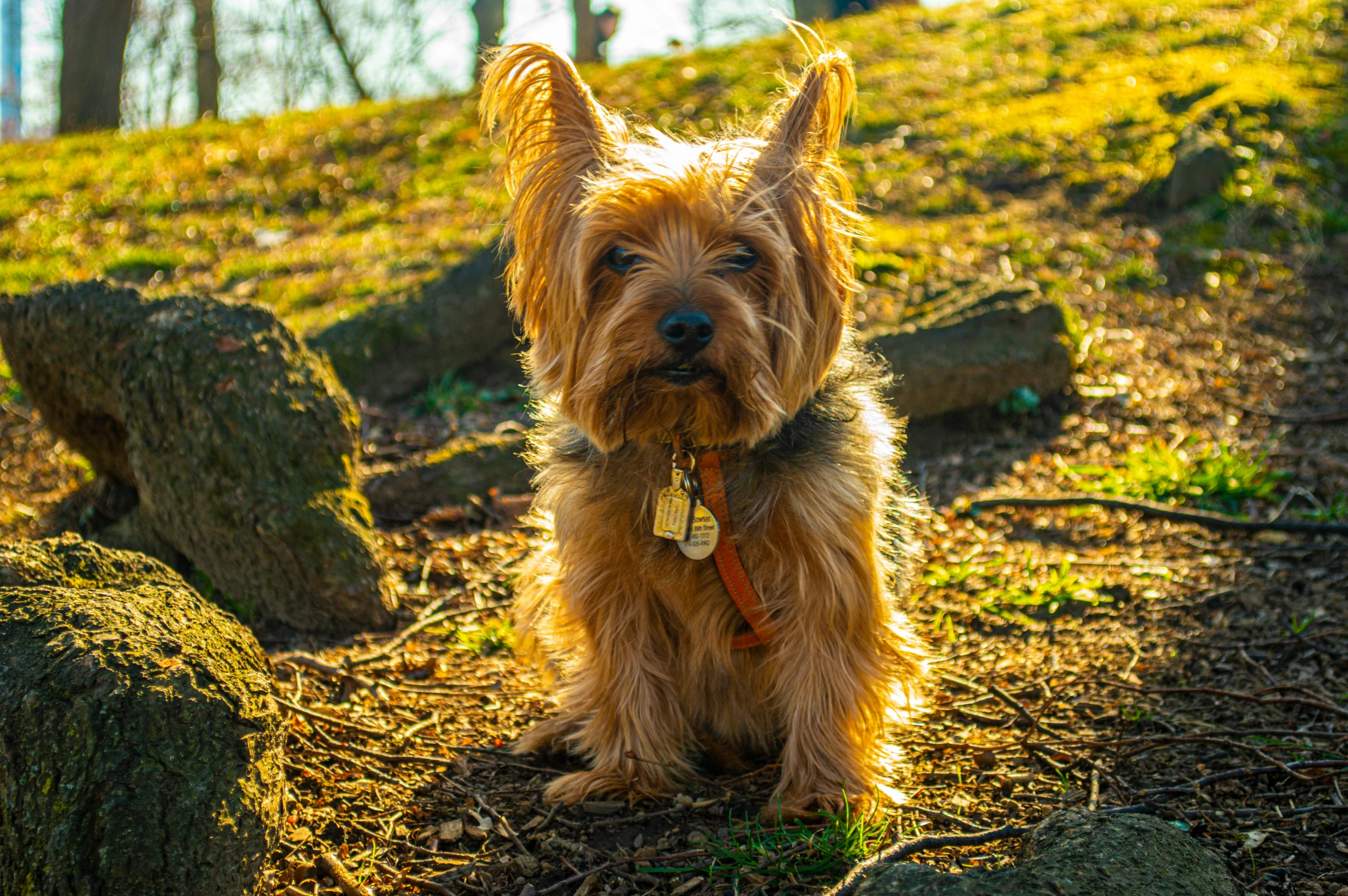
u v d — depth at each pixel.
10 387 1.61
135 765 0.71
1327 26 3.16
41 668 0.72
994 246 2.14
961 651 1.09
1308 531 1.23
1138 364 1.73
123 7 4.49
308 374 1.16
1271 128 2.49
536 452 0.97
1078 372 1.70
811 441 0.87
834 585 0.86
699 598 0.87
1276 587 1.14
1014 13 3.77
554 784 0.89
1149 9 3.53
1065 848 0.73
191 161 3.00
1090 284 2.01
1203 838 0.82
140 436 1.12
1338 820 0.83
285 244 2.42
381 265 2.17
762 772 0.92
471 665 1.06
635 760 0.89
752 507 0.85
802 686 0.87
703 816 0.87
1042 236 2.19
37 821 0.70
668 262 0.82
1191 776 0.89
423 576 1.21
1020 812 0.86
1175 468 1.35
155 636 0.75
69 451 1.42
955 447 1.54
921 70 3.22
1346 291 1.94
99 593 0.78
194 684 0.74
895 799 0.87
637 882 0.80
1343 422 1.50
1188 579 1.17
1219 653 1.05
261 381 1.12
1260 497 1.32
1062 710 0.98
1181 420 1.56
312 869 0.80
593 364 0.84
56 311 1.14
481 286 1.75
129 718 0.72
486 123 0.90
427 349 1.71
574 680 0.95
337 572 1.10
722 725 0.94
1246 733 0.93
